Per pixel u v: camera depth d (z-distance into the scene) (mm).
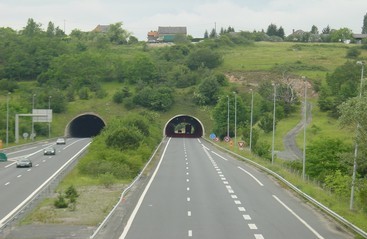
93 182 66188
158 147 125500
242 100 165875
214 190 60062
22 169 84375
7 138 130875
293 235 36281
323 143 83500
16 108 166750
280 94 163375
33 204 48000
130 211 45406
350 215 43875
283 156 106375
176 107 183625
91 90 199875
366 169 54031
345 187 58656
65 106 178000
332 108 153000
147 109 180625
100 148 89000
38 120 145625
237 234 36000
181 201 51438
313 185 64188
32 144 139250
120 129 92500
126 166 75625
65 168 78875
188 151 121938
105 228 37719
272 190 60875
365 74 119750
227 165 91188
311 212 46469
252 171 82000
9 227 37469
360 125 42375
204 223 40000
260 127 136625
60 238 33625
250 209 47375
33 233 35281
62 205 46531
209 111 181125
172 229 37438
